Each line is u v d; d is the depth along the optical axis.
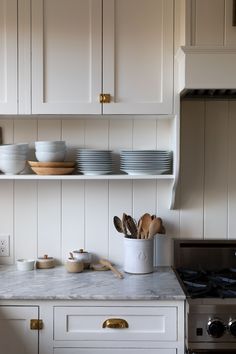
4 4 1.96
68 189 2.23
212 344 1.65
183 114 2.21
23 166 2.10
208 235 2.22
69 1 1.96
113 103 1.96
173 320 1.73
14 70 1.96
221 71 1.83
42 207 2.24
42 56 1.96
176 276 2.02
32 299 1.72
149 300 1.72
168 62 1.97
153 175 2.03
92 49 1.96
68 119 2.23
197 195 2.22
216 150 2.22
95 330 1.74
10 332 1.74
